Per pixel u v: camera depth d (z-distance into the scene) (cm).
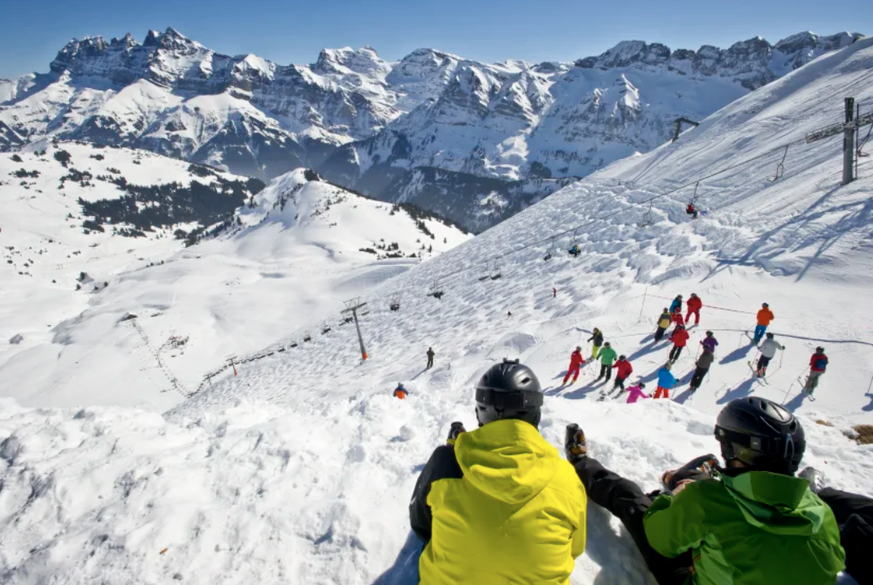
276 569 351
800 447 265
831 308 1620
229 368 8294
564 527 255
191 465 488
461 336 2878
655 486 439
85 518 415
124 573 351
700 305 1789
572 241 3978
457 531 253
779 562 252
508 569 241
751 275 2047
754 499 256
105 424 600
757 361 1422
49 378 11312
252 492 445
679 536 281
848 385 1236
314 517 395
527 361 2034
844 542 308
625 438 514
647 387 1502
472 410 638
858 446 552
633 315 2036
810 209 2417
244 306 15050
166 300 16238
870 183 2372
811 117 4522
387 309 5281
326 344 5150
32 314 17400
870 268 1759
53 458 501
